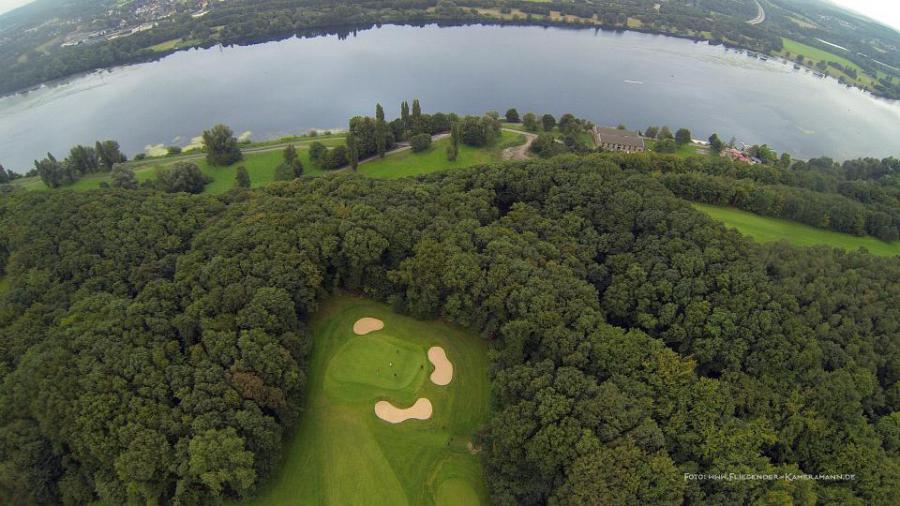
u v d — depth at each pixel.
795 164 178.62
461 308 87.38
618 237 96.88
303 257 89.31
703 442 64.12
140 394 67.50
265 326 77.88
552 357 74.88
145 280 88.25
